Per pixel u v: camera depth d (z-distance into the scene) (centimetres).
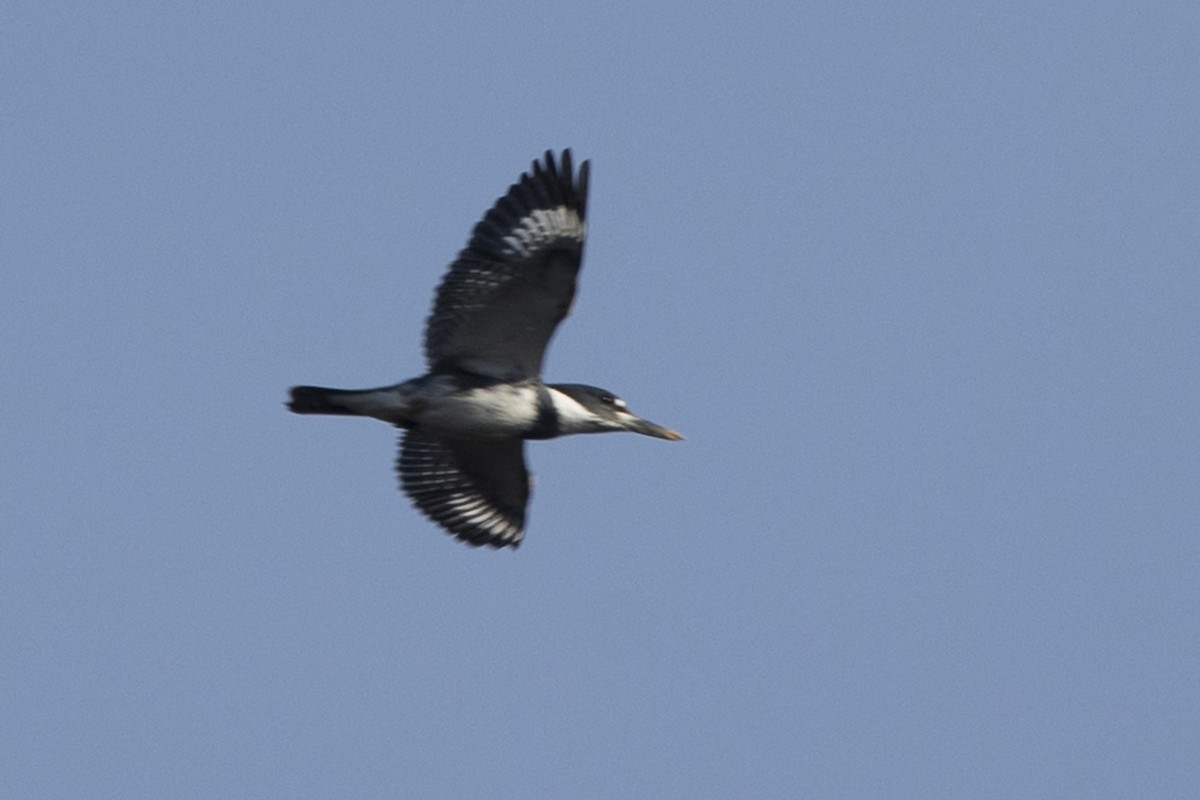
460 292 1664
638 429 1758
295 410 1698
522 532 1900
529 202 1648
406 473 1897
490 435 1719
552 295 1655
